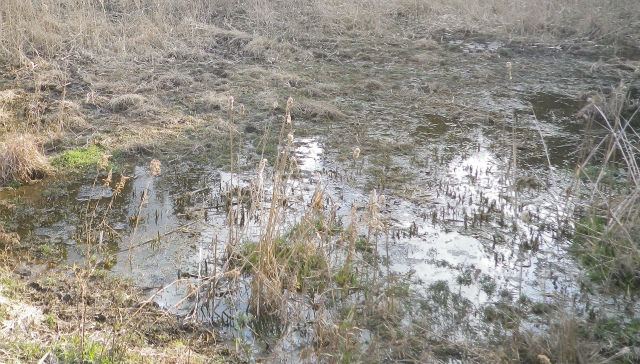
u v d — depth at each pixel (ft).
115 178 21.56
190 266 16.78
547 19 39.11
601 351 14.01
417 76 31.94
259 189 18.21
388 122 26.55
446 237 18.52
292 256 16.35
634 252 16.63
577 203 18.97
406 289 15.88
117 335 13.62
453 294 15.94
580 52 35.45
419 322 14.80
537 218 19.44
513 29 38.34
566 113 27.76
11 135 22.67
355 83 30.78
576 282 16.47
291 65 32.89
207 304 15.25
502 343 14.14
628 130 25.94
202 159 23.00
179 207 19.79
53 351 12.79
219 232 18.34
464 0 41.22
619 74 32.30
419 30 38.68
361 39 37.04
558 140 25.02
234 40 35.55
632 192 18.53
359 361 13.08
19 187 20.70
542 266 17.19
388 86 30.45
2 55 31.73
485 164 23.02
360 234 18.43
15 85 28.89
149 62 32.32
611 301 15.78
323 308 14.55
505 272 16.96
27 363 12.37
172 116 26.50
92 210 19.45
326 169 22.31
